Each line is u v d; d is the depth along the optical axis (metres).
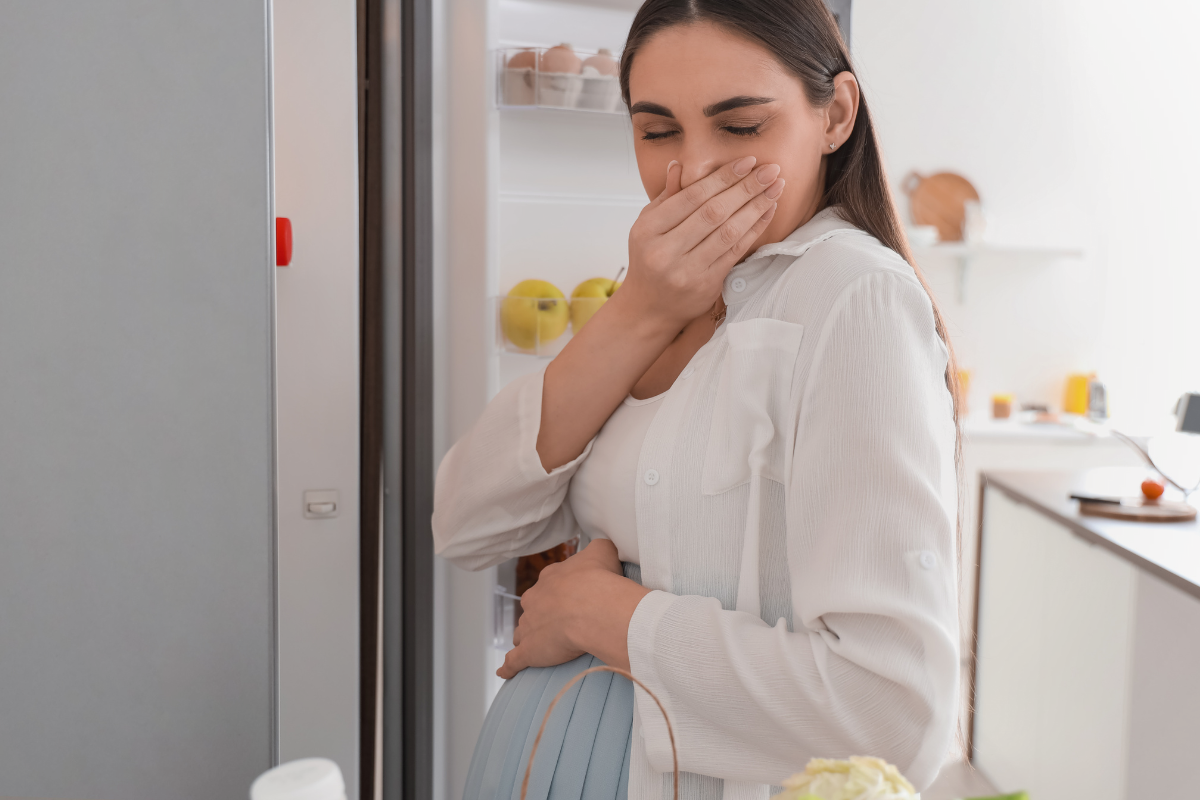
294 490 1.24
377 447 1.38
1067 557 1.94
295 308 1.22
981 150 3.20
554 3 1.48
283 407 1.23
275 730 0.76
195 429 0.73
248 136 0.72
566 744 0.70
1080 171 3.23
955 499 0.64
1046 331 3.27
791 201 0.69
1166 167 3.23
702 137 0.67
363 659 1.37
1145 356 3.29
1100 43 3.18
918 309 0.62
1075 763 1.89
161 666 0.73
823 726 0.56
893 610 0.54
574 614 0.68
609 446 0.76
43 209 0.69
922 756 0.55
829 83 0.68
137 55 0.70
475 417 1.43
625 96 0.74
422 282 1.39
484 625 1.46
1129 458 2.90
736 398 0.65
